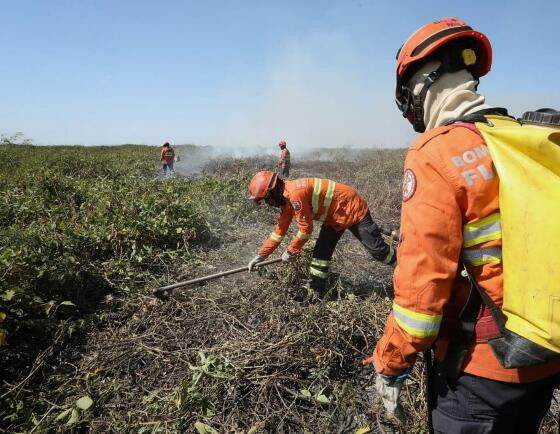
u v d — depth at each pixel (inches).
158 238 180.9
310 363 104.6
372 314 124.6
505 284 41.6
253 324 124.7
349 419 91.7
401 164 412.2
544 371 46.7
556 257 37.4
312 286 138.7
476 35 50.0
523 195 39.7
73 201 235.1
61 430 85.7
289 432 89.4
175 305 135.0
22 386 98.2
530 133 40.4
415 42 51.0
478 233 43.9
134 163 568.7
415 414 87.7
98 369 104.4
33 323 112.0
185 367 106.9
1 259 121.5
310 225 131.2
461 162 43.3
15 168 443.8
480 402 47.8
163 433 85.6
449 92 50.4
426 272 43.0
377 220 251.4
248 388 98.0
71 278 133.8
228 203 245.3
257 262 140.2
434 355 52.5
